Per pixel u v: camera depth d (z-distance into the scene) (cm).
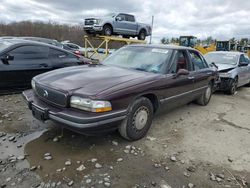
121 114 335
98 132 321
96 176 289
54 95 337
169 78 427
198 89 548
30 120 437
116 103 327
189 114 552
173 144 389
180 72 441
